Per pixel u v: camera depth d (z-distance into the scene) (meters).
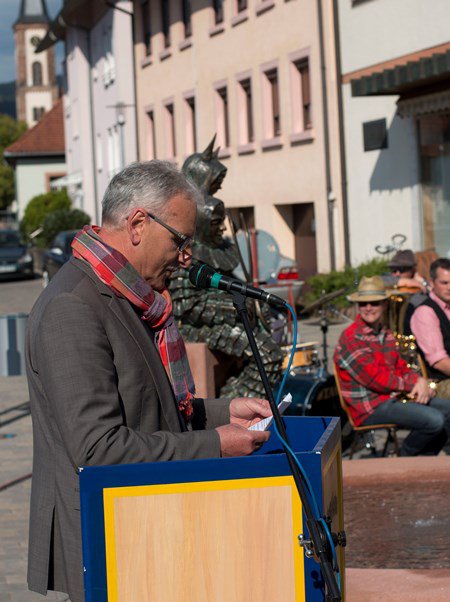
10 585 6.03
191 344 7.70
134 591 2.97
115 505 2.95
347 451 8.33
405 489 6.31
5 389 14.09
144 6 35.66
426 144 18.89
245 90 27.58
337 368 7.83
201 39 29.89
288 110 24.53
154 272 3.30
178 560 2.97
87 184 47.16
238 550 2.99
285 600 2.99
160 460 3.09
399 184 19.88
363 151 21.14
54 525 3.23
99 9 42.00
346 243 22.02
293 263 18.03
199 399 3.73
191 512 2.97
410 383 7.72
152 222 3.23
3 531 7.13
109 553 2.96
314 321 19.34
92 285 3.19
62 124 66.50
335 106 22.23
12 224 94.94
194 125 31.62
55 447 3.19
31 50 129.50
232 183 28.14
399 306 9.02
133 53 36.94
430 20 18.38
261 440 3.24
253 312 7.72
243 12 26.72
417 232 19.28
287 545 2.99
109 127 42.25
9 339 9.82
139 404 3.22
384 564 5.08
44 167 66.06
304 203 25.00
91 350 3.10
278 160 25.25
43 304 3.20
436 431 7.58
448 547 5.29
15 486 8.42
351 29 21.22
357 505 6.03
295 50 23.94
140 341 3.24
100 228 3.35
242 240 11.21
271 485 2.99
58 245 34.28
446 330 8.25
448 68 15.49
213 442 3.17
